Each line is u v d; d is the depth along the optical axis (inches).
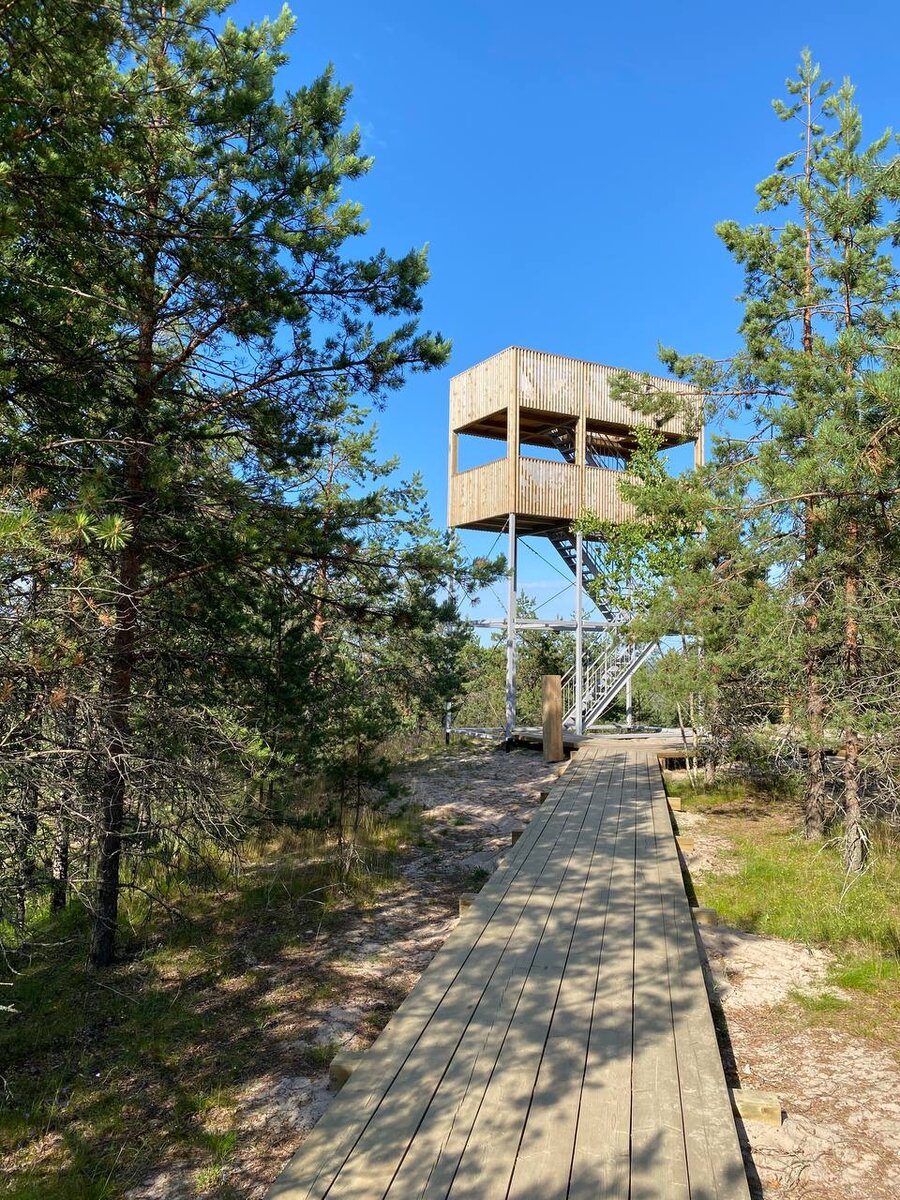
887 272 372.5
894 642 316.5
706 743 522.0
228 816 252.7
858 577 332.5
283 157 251.6
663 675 406.0
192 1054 219.1
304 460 326.0
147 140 227.1
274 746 356.8
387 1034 171.8
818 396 346.0
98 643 210.4
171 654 286.8
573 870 302.0
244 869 383.9
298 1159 128.9
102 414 256.2
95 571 231.9
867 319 368.8
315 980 265.3
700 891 327.0
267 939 302.2
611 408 726.5
